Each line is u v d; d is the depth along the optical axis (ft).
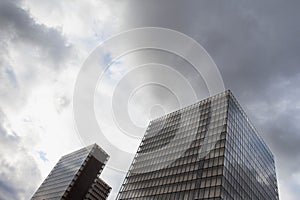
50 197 355.56
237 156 188.44
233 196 157.38
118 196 228.43
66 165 426.51
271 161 268.62
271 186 242.99
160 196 184.65
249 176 197.57
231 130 198.80
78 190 355.56
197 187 163.32
